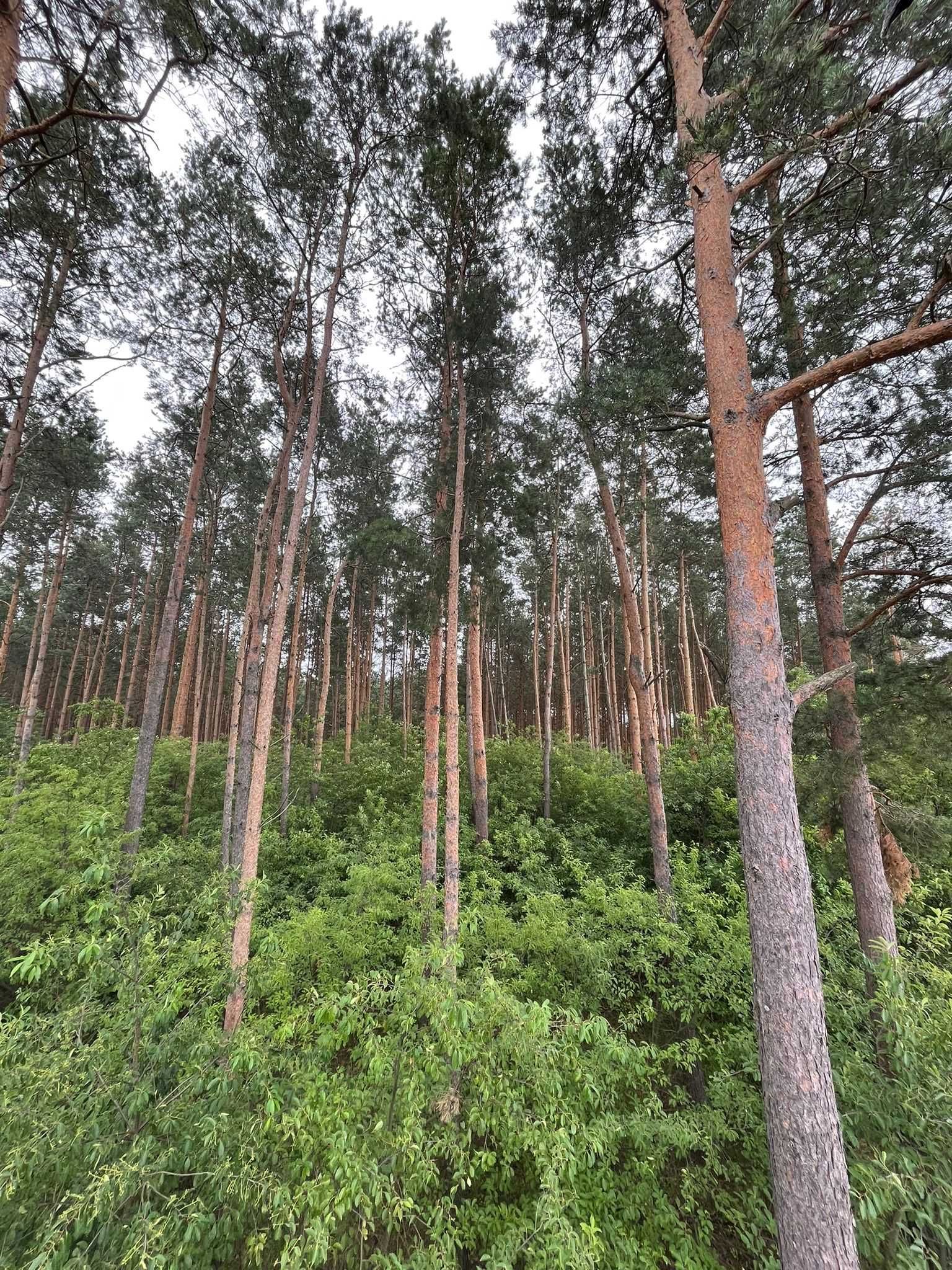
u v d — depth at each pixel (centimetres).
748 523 318
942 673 479
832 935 587
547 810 1130
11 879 719
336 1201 241
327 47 666
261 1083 316
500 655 2716
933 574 504
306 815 1202
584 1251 252
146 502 1480
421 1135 283
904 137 314
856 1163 294
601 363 734
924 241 395
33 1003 401
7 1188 231
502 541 901
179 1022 350
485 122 641
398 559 766
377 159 748
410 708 2620
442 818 1088
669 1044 572
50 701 2719
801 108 300
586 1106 376
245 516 1498
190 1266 241
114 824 311
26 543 1672
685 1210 360
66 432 999
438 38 667
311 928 650
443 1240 278
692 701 1636
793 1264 234
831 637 529
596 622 2500
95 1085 295
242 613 1584
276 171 762
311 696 2428
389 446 1402
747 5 404
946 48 279
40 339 840
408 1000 323
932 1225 257
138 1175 256
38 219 756
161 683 894
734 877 775
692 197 382
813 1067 252
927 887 599
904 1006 321
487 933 630
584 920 634
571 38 566
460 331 721
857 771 481
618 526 823
